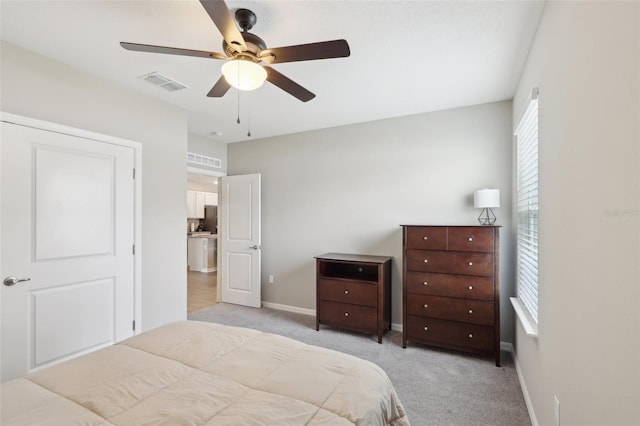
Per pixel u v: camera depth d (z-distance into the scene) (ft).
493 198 9.28
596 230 3.42
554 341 5.00
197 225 28.50
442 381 8.13
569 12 4.32
